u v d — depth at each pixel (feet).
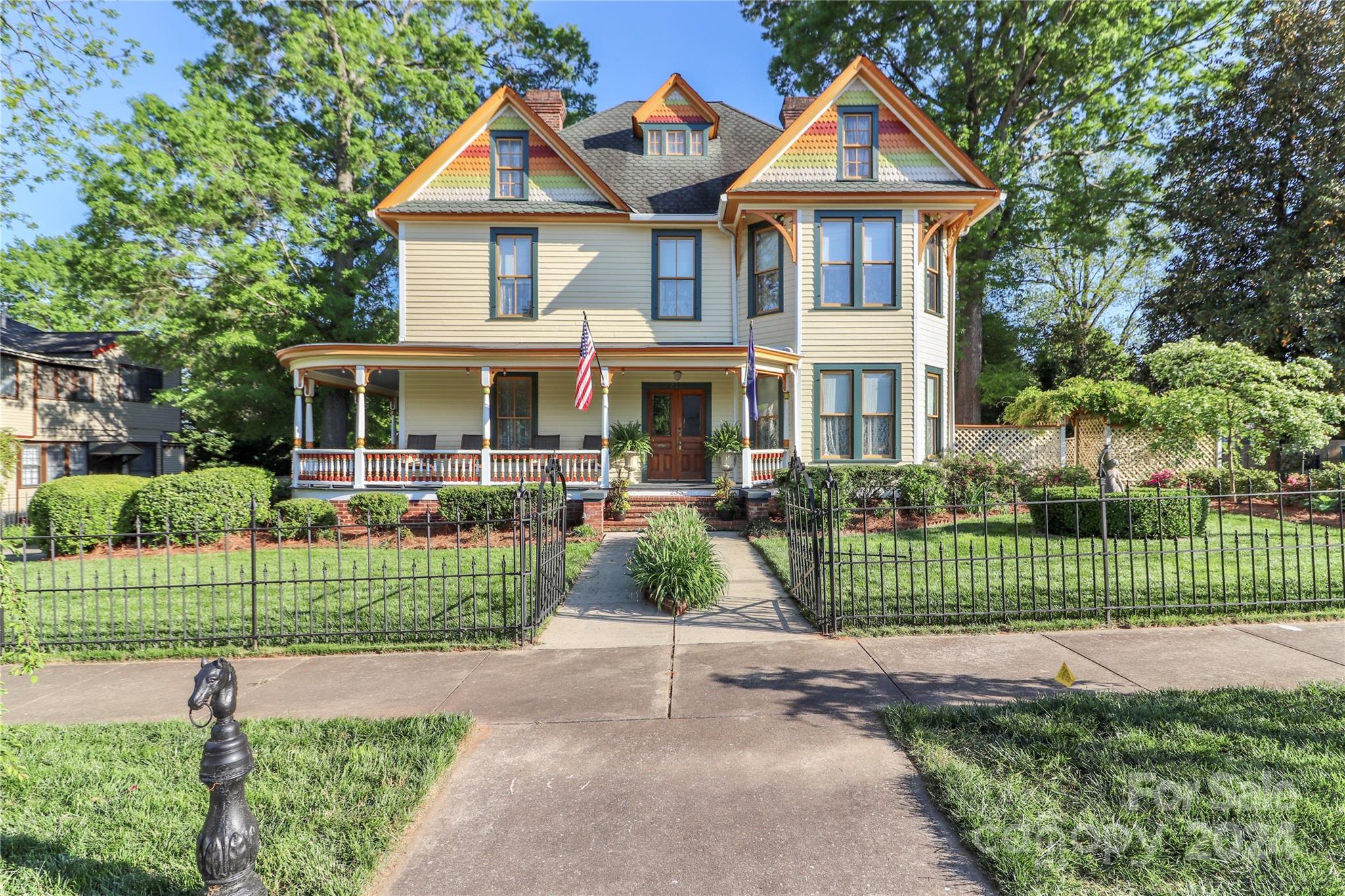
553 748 13.65
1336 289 59.88
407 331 53.88
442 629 21.01
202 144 54.60
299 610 24.45
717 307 54.70
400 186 53.88
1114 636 19.84
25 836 10.64
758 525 40.01
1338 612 20.98
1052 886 8.84
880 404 48.78
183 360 62.64
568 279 54.44
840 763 12.69
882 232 48.93
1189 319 71.10
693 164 59.11
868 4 72.54
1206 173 70.03
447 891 9.32
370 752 13.19
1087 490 33.99
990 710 14.38
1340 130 60.70
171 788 12.17
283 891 9.26
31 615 13.07
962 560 21.27
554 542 24.66
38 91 30.81
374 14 70.44
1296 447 43.14
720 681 17.24
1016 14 66.03
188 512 39.63
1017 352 106.01
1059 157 75.05
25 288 68.59
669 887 9.29
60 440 80.64
